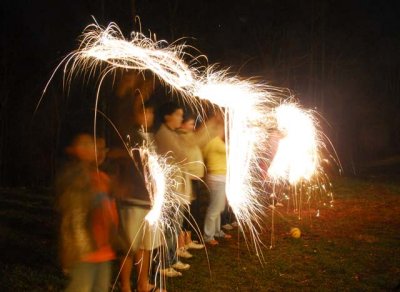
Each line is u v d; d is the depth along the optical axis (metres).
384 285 6.72
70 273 4.42
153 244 5.73
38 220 9.54
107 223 4.48
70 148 4.45
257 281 6.79
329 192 13.93
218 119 7.29
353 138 28.08
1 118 20.78
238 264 7.40
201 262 7.42
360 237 9.19
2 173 20.47
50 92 19.16
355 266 7.46
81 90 16.61
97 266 4.46
